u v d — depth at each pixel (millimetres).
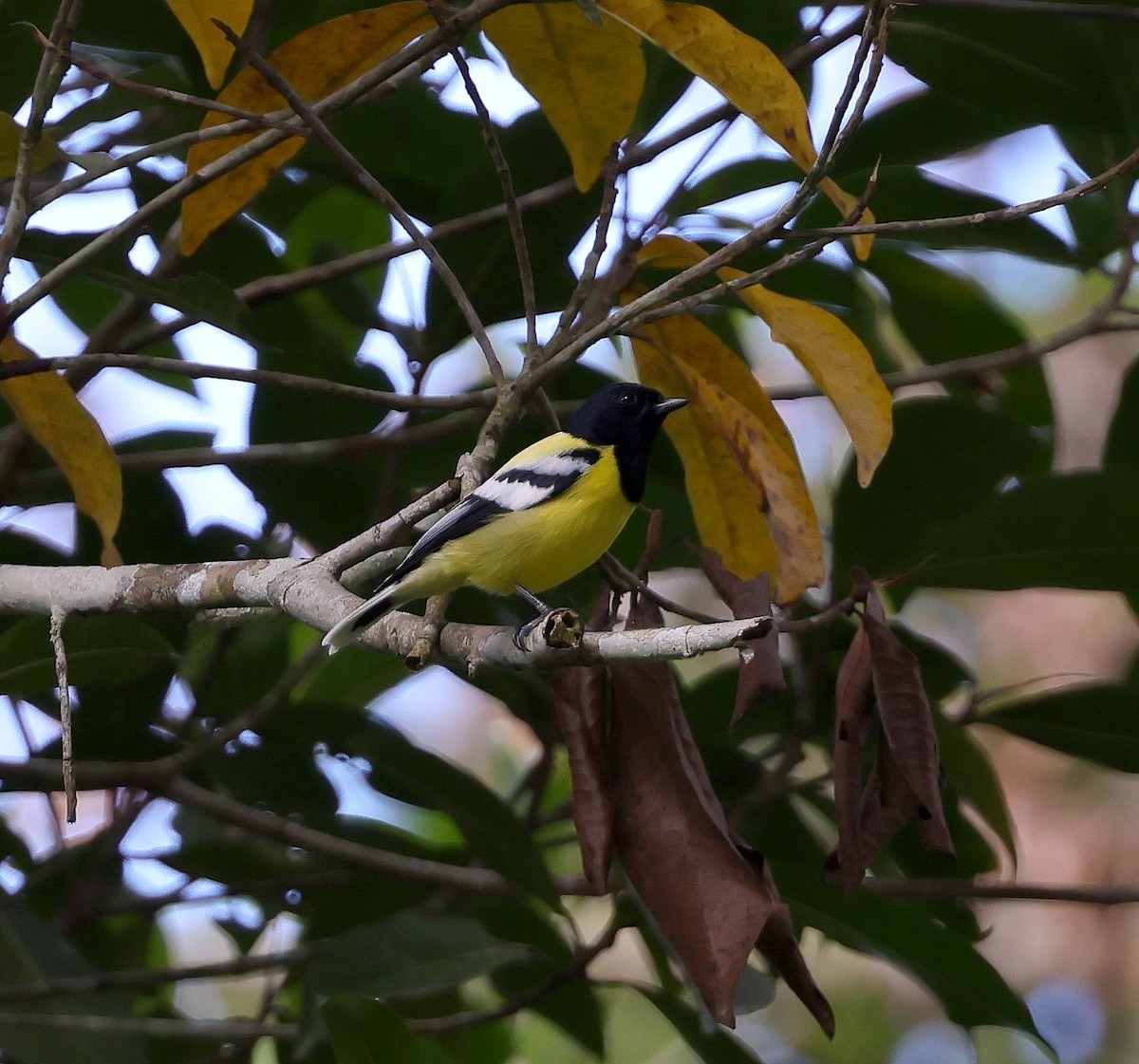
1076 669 16281
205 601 6258
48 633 7137
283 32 9086
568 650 4957
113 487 7324
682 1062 13211
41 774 7941
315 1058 8930
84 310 10508
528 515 7008
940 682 8758
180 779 8219
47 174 9125
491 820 8016
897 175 9258
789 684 9133
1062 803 16094
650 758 5879
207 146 6973
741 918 5531
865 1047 13938
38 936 7914
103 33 8281
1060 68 8516
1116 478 7820
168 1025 7609
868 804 6051
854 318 10211
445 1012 10352
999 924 16016
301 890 8953
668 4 6168
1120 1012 15188
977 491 8531
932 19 8555
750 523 7891
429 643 5598
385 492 9000
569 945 9008
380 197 6379
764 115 6363
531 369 6289
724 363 7723
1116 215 9258
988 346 10422
